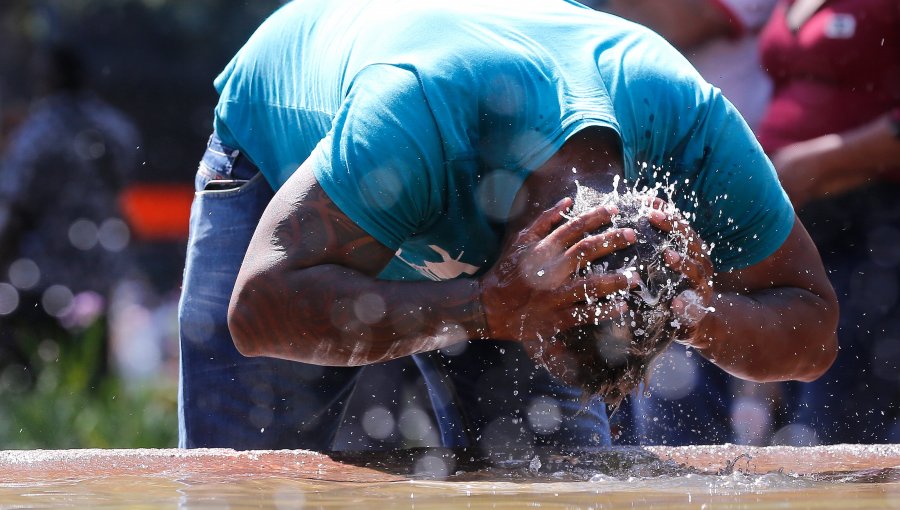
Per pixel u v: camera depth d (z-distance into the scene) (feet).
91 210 83.05
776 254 35.78
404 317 31.27
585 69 32.45
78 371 75.72
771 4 61.87
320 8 38.96
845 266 56.54
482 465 34.96
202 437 41.09
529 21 33.81
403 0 35.14
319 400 41.37
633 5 61.87
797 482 32.14
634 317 28.91
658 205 30.07
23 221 81.92
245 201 40.06
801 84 57.62
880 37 55.36
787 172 56.49
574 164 31.27
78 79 84.17
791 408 60.34
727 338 34.27
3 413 73.77
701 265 29.66
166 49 175.11
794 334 35.37
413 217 32.04
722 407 58.03
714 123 33.76
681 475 33.35
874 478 32.71
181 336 41.16
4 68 166.40
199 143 185.98
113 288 83.82
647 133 32.68
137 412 74.02
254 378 40.60
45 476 32.81
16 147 82.53
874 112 56.13
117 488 30.55
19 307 81.15
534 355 30.96
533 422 41.37
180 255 178.81
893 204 55.47
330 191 31.30
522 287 29.99
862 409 56.70
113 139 84.74
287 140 38.06
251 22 170.91
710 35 61.36
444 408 43.86
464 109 31.32
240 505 27.81
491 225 33.30
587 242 28.86
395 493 29.84
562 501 28.45
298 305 31.55
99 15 166.40
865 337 56.18
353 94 32.19
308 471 33.73
